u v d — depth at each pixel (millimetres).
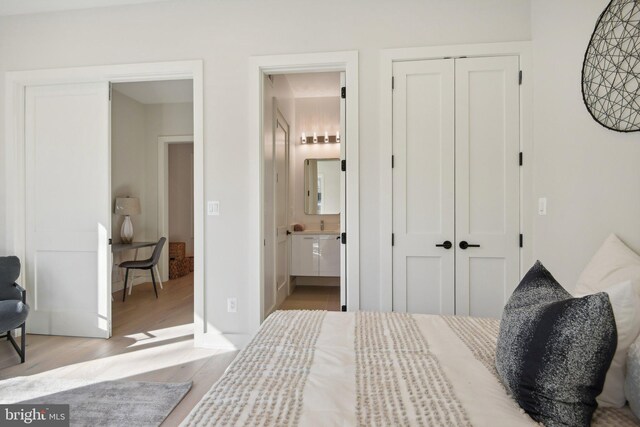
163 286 4695
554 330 774
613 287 864
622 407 847
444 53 2334
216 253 2539
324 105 4758
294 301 3881
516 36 2283
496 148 2318
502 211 2314
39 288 2805
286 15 2467
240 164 2514
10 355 2389
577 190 1753
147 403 1765
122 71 2605
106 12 2627
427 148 2375
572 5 1783
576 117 1758
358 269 2432
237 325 2523
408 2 2371
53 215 2791
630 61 1387
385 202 2398
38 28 2705
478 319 1558
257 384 925
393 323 1484
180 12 2559
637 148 1360
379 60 2398
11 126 2768
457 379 948
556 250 1974
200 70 2531
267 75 2830
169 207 5984
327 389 896
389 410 793
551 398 752
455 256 2357
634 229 1372
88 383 1984
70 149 2770
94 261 2746
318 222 4773
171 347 2549
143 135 4996
